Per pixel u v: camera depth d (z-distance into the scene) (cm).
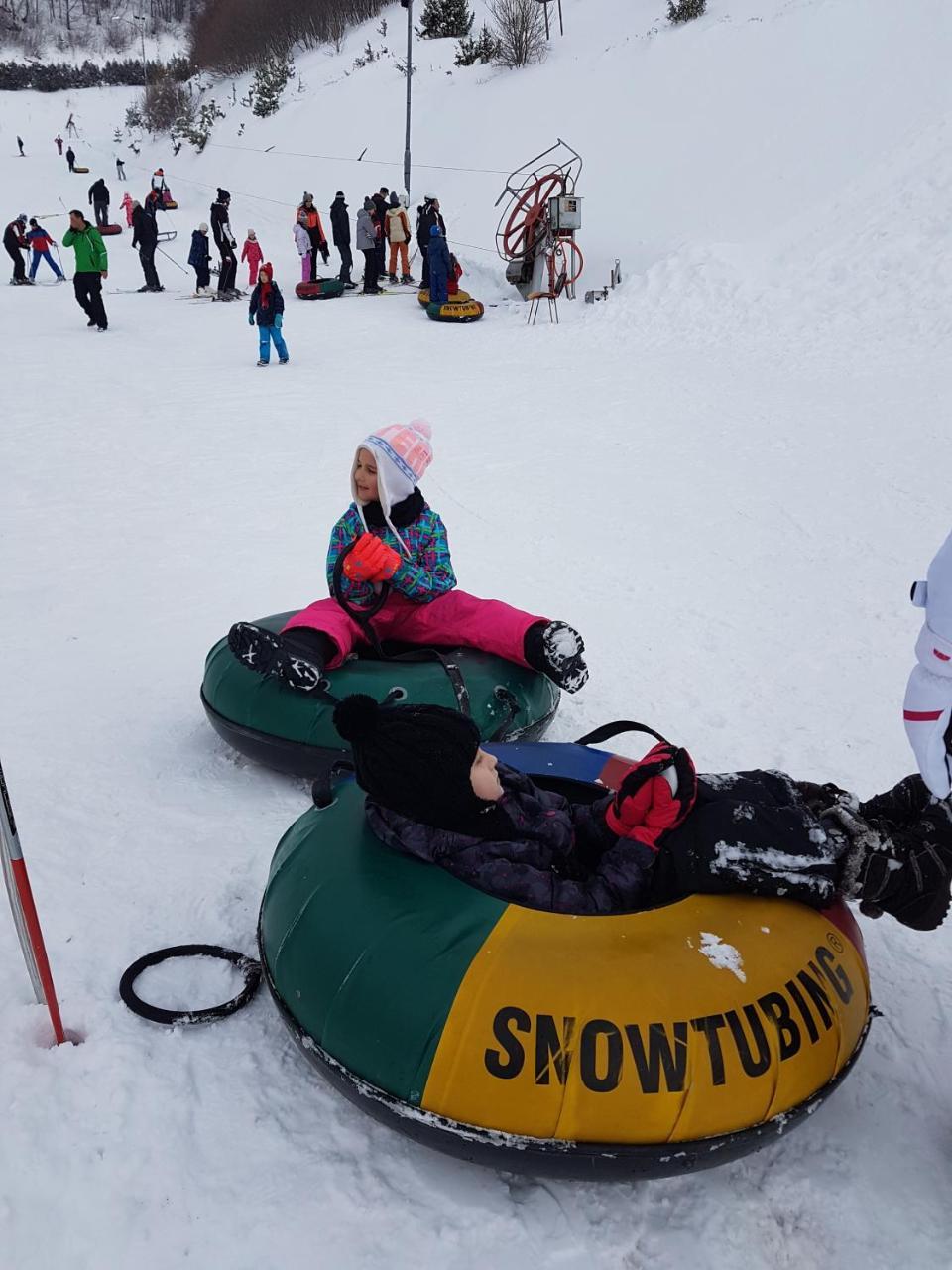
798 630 586
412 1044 235
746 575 665
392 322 1802
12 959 321
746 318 1446
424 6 3850
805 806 272
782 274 1522
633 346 1446
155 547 734
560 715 494
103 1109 265
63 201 3747
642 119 2236
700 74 2222
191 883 361
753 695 516
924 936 347
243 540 749
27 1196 242
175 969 316
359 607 431
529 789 294
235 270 2102
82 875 365
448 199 2508
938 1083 287
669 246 1802
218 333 1703
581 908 260
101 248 1678
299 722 402
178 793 424
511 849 269
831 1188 254
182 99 4612
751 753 462
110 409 1157
